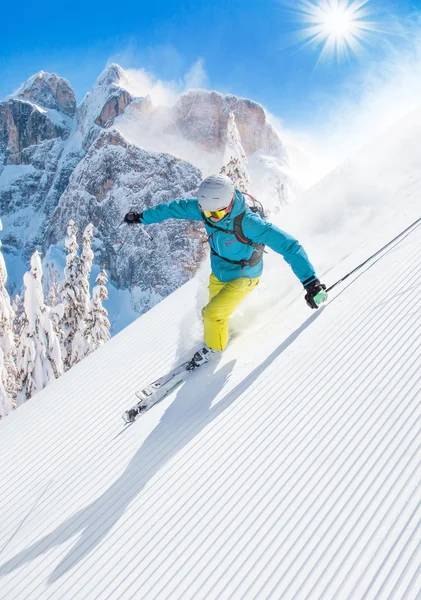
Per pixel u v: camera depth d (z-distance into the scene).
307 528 2.57
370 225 5.82
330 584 2.25
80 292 19.14
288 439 3.21
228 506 2.92
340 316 4.23
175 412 3.99
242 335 4.68
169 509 3.08
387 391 3.21
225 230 3.91
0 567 3.15
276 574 2.41
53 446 4.31
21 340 15.58
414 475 2.56
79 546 3.08
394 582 2.12
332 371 3.63
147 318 6.27
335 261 5.30
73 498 3.52
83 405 4.82
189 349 5.11
